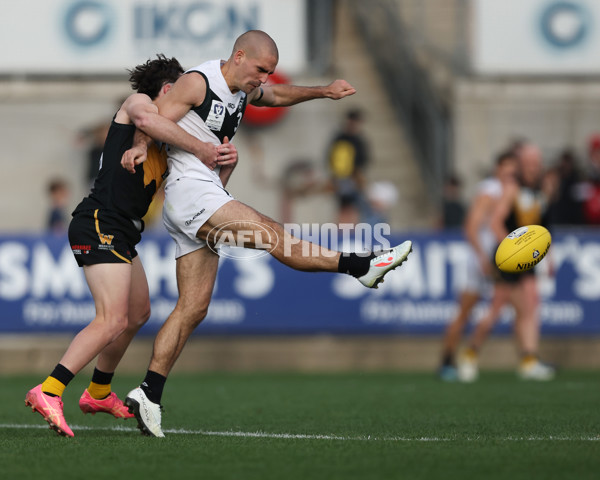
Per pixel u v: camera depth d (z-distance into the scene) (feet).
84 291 133.18
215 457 53.21
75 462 51.67
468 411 83.10
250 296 135.44
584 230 144.87
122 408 69.36
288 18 162.81
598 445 58.29
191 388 109.91
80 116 164.35
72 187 163.12
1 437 63.16
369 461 51.72
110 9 163.63
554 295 137.28
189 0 162.40
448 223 149.69
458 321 122.42
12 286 133.18
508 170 118.52
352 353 144.25
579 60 167.94
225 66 63.10
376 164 170.50
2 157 163.22
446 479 46.52
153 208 153.79
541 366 124.06
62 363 61.77
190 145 61.52
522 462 51.37
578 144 165.99
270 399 95.96
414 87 173.88
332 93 69.62
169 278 133.90
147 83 65.26
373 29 180.04
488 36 168.96
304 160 164.25
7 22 163.84
